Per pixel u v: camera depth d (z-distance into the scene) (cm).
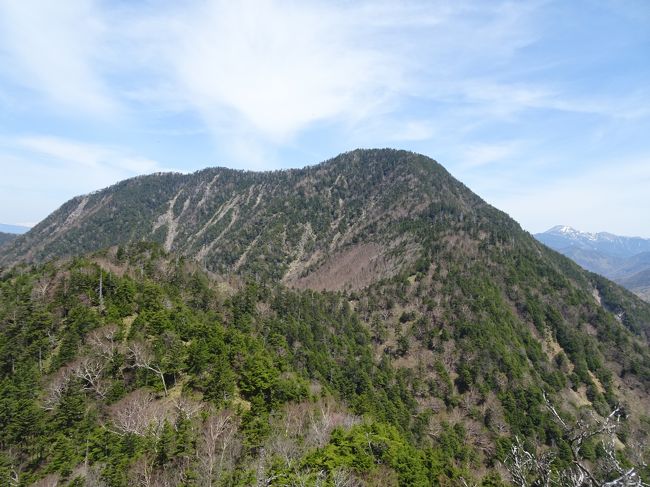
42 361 6638
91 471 4247
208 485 3703
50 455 4784
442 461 4775
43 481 4244
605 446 1535
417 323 12925
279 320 10688
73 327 6875
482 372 10550
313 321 11544
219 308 9825
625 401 10856
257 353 6975
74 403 5259
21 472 4575
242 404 5741
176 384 6097
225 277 14988
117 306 7806
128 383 6050
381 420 7281
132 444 4481
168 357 6294
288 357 8625
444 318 12744
